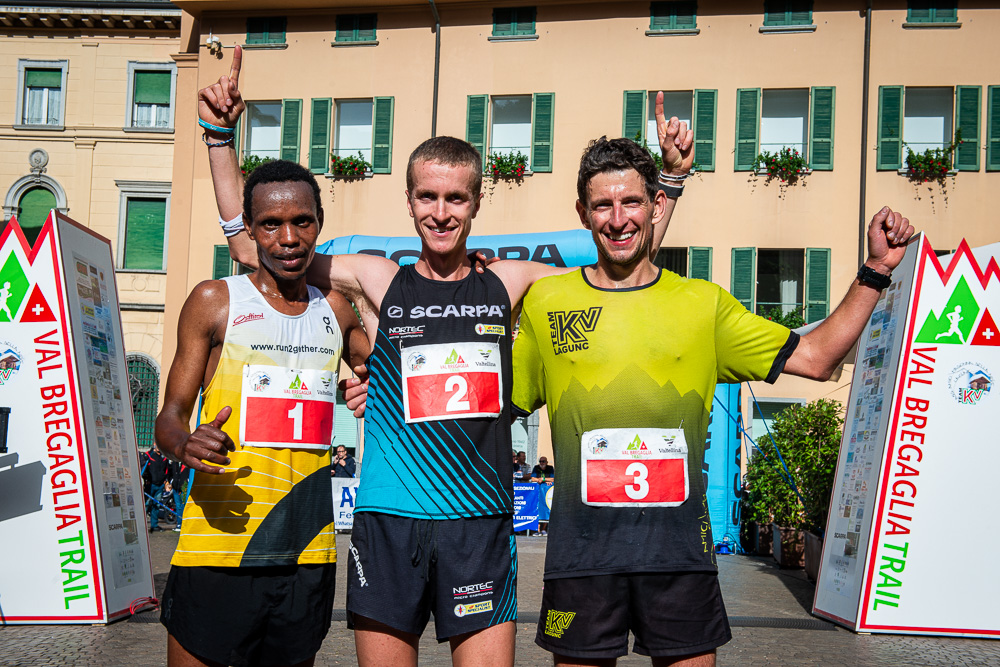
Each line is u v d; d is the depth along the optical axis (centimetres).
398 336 325
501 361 328
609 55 2053
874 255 309
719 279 1997
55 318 685
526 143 2102
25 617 668
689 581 306
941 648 647
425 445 314
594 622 308
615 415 313
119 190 2325
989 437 705
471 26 2103
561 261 1007
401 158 2108
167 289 2145
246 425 312
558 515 318
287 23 2166
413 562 309
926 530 700
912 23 1975
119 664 541
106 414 728
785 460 1248
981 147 1961
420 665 564
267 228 313
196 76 2197
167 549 1243
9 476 677
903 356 713
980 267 716
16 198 2338
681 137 361
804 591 961
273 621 312
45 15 2308
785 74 2008
